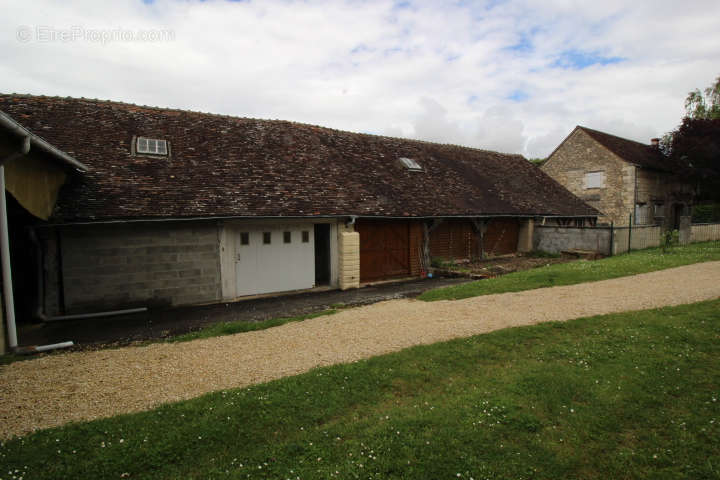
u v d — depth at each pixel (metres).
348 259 11.52
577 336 6.20
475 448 3.46
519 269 13.50
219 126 12.99
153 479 3.15
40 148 6.42
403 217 12.13
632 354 5.38
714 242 18.53
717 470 3.20
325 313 8.23
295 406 4.19
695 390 4.42
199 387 4.73
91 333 7.30
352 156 14.73
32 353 6.12
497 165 20.73
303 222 11.21
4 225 6.00
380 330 6.83
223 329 7.08
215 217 9.21
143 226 9.00
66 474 3.18
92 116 11.09
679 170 24.59
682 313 7.01
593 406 4.11
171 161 10.46
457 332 6.54
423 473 3.16
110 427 3.82
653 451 3.45
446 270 13.37
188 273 9.50
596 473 3.22
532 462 3.30
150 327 7.70
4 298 6.06
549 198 19.53
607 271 11.23
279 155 12.66
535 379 4.66
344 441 3.58
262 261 10.59
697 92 30.17
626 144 27.61
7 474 3.16
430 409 4.06
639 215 24.41
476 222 15.89
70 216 7.86
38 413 4.16
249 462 3.33
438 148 19.47
